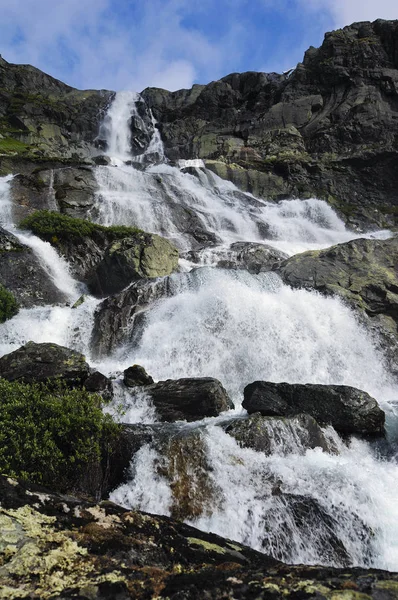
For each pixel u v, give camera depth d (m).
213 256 21.11
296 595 3.26
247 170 36.94
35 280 17.94
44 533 4.19
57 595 3.34
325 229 32.31
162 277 16.52
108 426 7.78
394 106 41.53
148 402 10.12
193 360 13.81
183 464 7.56
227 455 7.82
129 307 15.48
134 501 7.17
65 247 20.52
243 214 30.42
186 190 31.92
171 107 55.91
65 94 55.34
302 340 15.07
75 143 47.00
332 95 44.84
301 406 9.85
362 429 9.59
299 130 43.38
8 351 13.29
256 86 52.50
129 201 26.27
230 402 11.00
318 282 17.08
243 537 6.69
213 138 46.12
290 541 6.53
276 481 7.34
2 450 6.69
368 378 14.92
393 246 18.69
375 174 37.41
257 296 15.70
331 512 6.75
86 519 4.63
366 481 7.31
